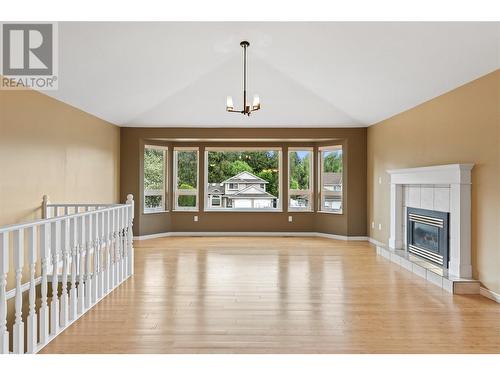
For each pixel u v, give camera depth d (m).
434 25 3.71
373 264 5.69
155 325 3.24
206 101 7.02
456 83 4.56
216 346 2.83
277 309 3.66
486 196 4.11
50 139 5.16
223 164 9.01
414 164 5.84
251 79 6.36
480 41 3.70
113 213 4.39
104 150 7.12
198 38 4.75
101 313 3.54
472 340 2.96
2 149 4.16
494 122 3.97
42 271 2.88
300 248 7.04
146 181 8.32
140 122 7.72
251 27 4.54
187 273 5.11
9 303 4.20
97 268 3.91
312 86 6.30
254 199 9.01
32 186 4.72
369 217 7.91
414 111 5.85
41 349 2.76
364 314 3.54
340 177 8.41
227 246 7.24
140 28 4.28
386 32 4.09
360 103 6.52
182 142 8.78
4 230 2.41
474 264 4.33
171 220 8.80
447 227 4.82
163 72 5.60
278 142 8.80
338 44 4.62
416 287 4.45
